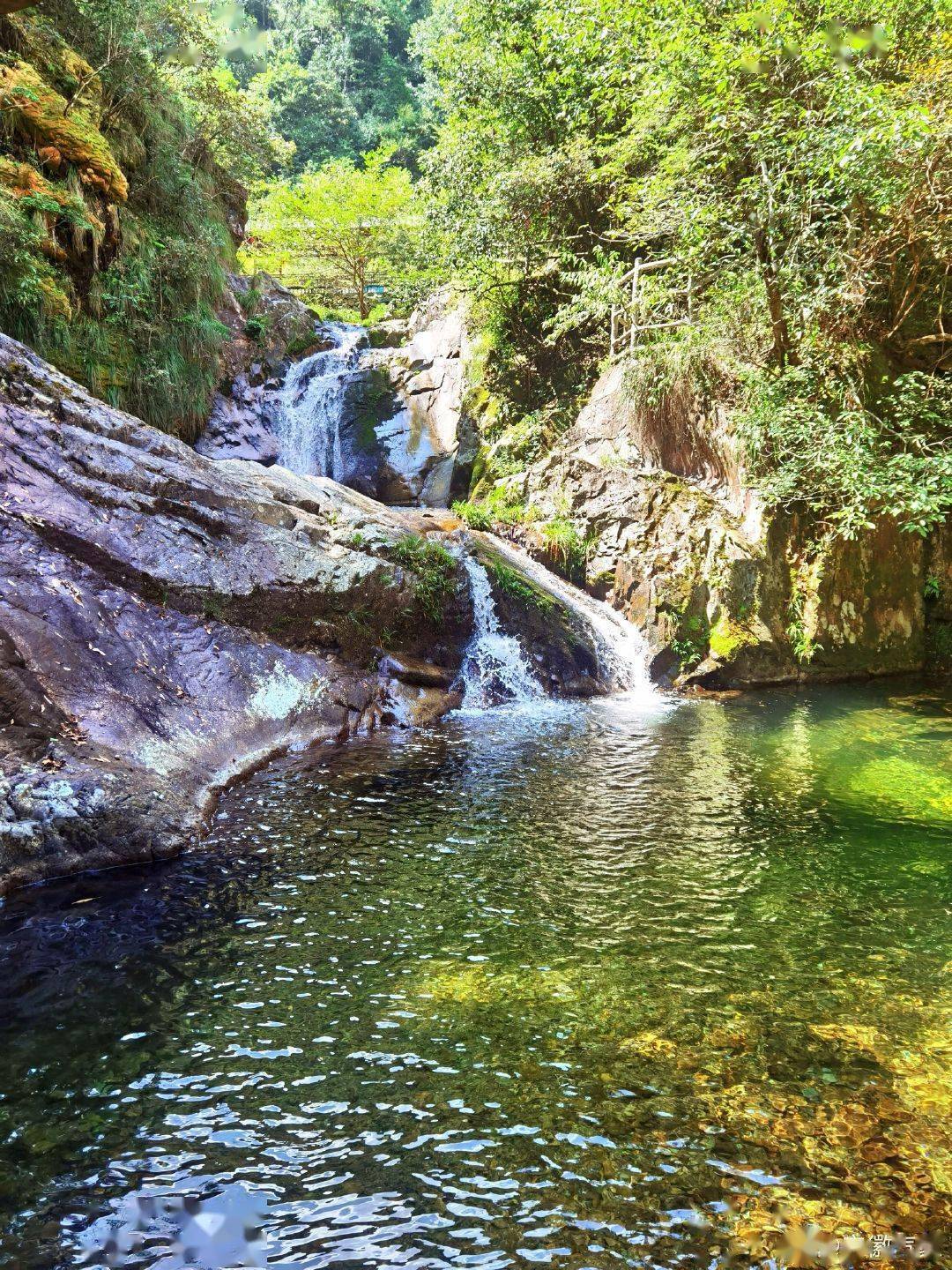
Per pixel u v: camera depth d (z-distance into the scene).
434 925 4.48
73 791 5.09
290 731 7.34
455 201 16.78
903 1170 2.78
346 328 20.81
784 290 10.75
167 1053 3.39
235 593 7.73
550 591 11.01
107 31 12.27
